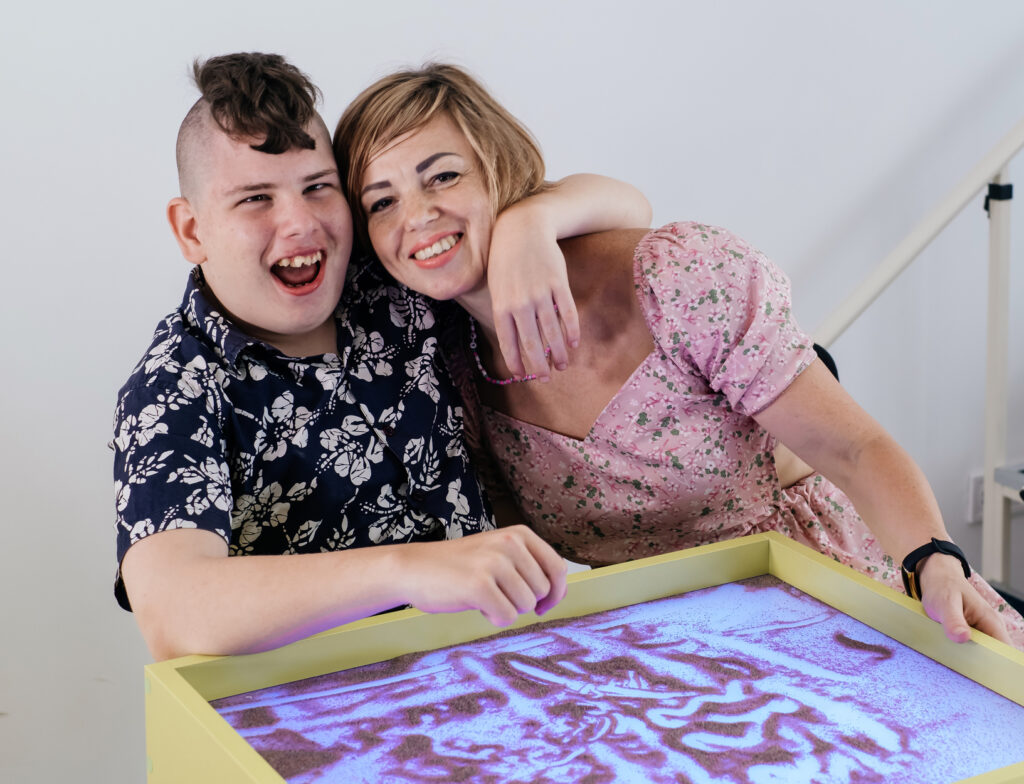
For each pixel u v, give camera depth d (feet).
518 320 2.86
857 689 2.30
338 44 4.70
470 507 3.34
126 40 4.36
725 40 5.31
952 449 6.38
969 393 6.34
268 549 3.19
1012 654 2.26
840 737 2.12
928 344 6.16
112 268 4.51
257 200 2.93
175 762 2.24
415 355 3.27
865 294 5.31
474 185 3.10
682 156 5.35
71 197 4.40
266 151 2.89
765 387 3.16
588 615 2.66
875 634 2.55
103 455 4.62
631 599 2.71
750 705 2.24
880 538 2.98
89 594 4.68
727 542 2.85
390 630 2.46
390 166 3.07
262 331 3.15
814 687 2.31
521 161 3.20
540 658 2.45
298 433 3.09
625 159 5.25
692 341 3.17
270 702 2.30
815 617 2.63
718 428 3.36
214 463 2.84
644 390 3.28
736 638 2.53
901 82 5.70
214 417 2.92
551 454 3.44
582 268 3.33
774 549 2.84
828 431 3.12
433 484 3.28
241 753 1.98
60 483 4.57
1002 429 5.94
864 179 5.74
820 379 3.18
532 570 2.30
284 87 2.94
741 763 2.04
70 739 4.74
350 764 2.06
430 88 3.12
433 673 2.39
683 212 5.42
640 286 3.22
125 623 4.76
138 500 2.69
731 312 3.17
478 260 3.13
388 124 3.08
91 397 4.57
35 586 4.58
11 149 4.27
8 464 4.47
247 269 2.95
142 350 4.63
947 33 5.74
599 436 3.34
